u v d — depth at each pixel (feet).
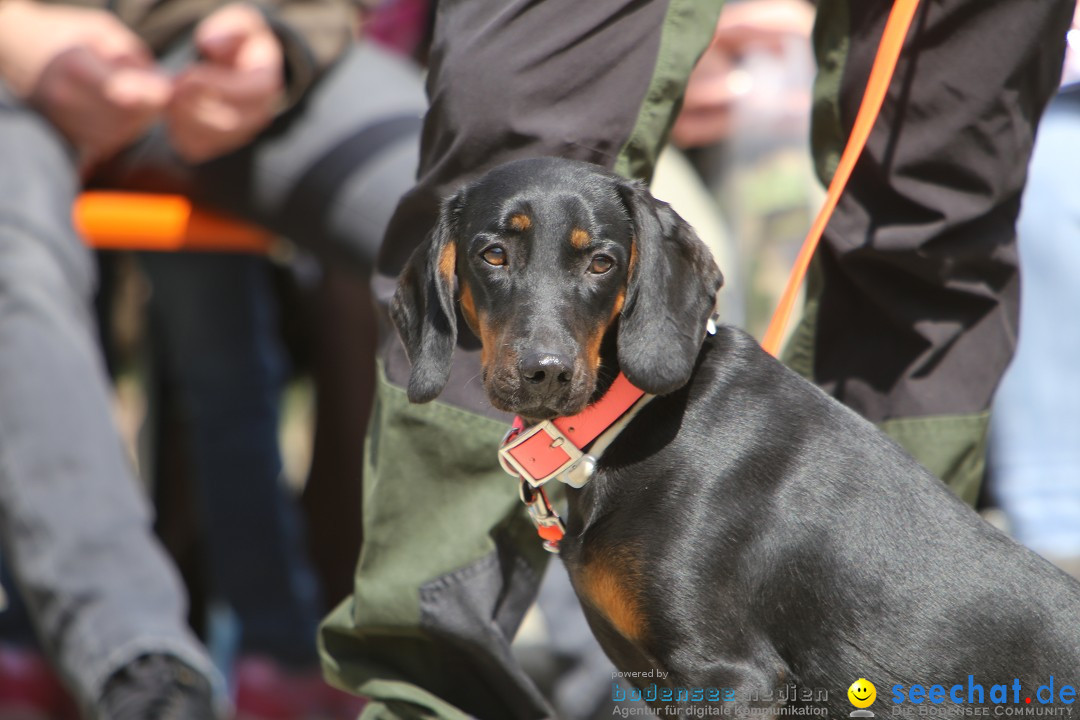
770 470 15.64
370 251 27.30
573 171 16.25
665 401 15.94
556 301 15.78
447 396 17.74
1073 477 26.09
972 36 17.83
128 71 26.84
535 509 16.65
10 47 26.78
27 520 23.79
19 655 27.78
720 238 30.81
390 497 17.94
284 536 30.32
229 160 27.96
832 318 19.43
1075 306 26.17
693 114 32.40
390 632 17.97
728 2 32.71
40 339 24.61
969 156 18.19
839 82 18.72
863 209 18.79
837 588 15.46
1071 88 27.55
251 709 29.50
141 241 28.91
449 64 17.57
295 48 27.32
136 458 36.04
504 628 18.39
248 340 30.32
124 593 23.88
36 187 25.93
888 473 15.87
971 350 18.79
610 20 17.30
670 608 15.24
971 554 15.58
